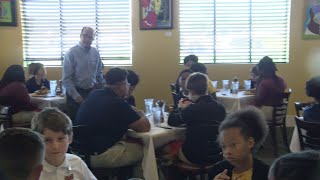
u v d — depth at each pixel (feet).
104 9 20.62
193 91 9.68
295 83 20.34
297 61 20.21
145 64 20.63
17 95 14.80
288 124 20.38
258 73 16.55
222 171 5.60
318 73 20.08
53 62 20.93
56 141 5.63
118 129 9.53
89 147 9.36
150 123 10.34
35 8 20.61
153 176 9.39
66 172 5.78
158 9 20.24
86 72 14.85
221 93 16.70
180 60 20.70
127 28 20.68
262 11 20.38
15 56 20.56
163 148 9.94
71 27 20.76
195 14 20.56
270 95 15.38
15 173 3.34
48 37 20.79
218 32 20.65
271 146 16.34
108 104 9.45
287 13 20.20
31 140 3.52
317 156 2.77
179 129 9.89
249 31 20.56
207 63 20.76
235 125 5.17
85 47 14.89
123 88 9.80
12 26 20.36
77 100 14.48
